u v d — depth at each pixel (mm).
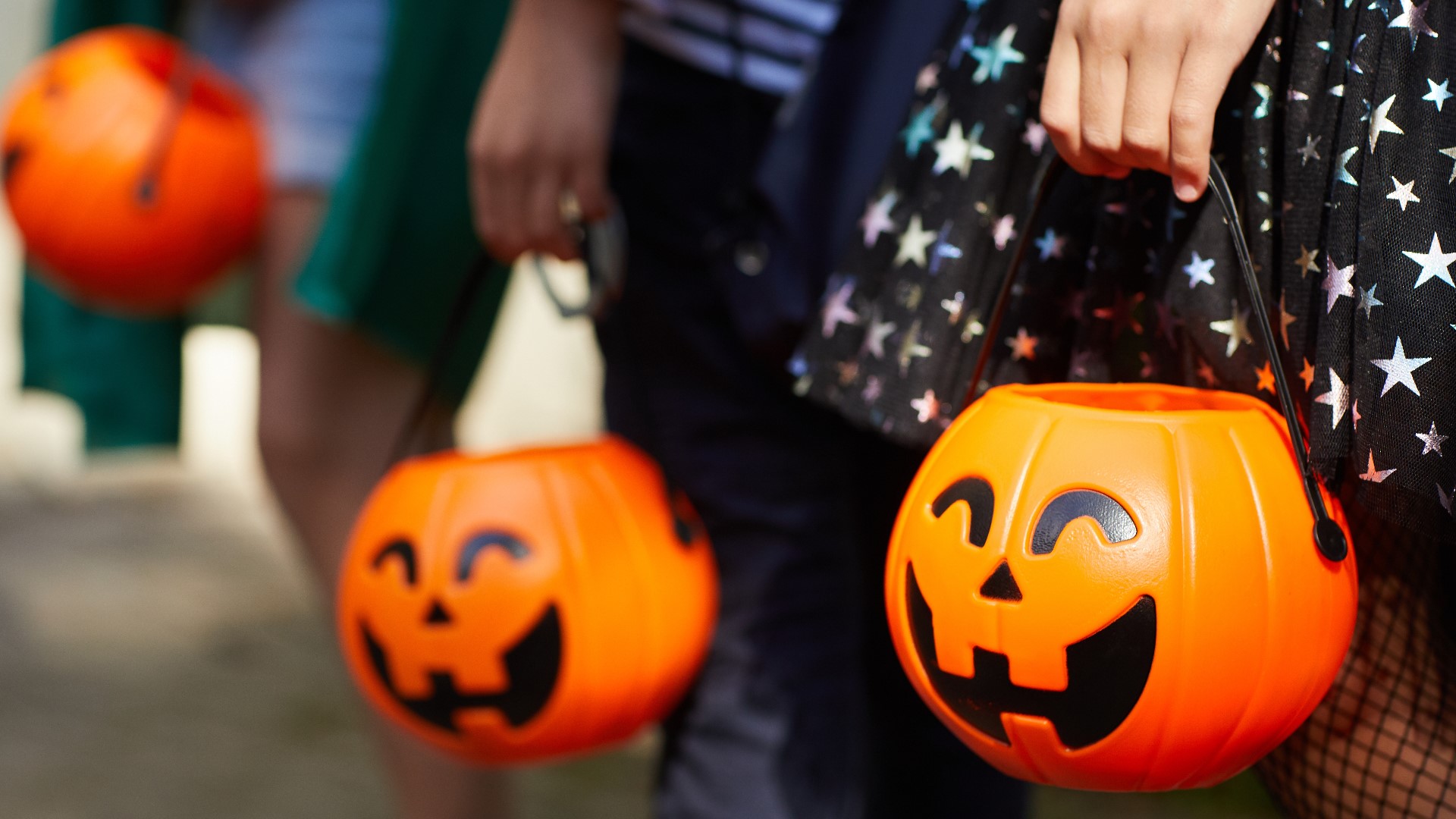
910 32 1309
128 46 1922
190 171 1817
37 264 1913
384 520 1311
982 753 977
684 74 1484
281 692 2844
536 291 4090
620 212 1526
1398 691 1026
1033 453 921
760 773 1521
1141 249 1037
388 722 1868
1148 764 907
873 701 1569
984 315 1087
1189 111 892
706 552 1428
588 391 4004
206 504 4043
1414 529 914
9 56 5348
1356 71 913
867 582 1561
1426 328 891
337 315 1794
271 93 1941
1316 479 920
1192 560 873
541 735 1296
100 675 2928
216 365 5551
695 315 1519
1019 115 1064
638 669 1311
